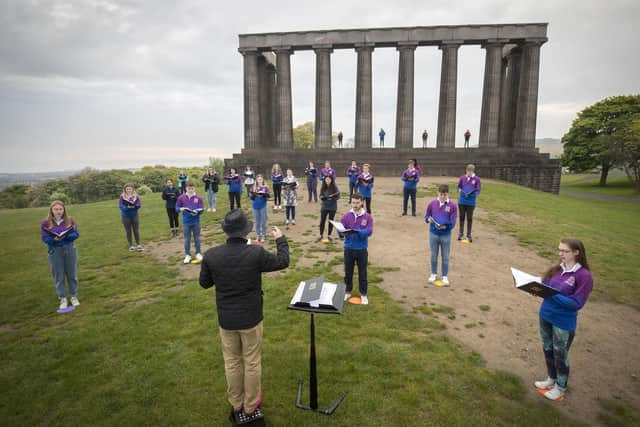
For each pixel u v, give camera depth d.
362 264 6.90
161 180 81.00
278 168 17.09
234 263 3.60
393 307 6.83
